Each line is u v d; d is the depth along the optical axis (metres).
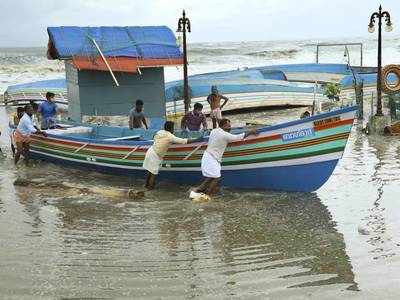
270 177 10.90
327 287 6.54
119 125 17.05
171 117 21.52
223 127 10.61
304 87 25.70
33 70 53.59
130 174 12.55
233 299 6.27
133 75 17.61
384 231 8.41
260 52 79.44
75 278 6.90
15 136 14.38
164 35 18.23
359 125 19.08
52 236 8.48
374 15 17.25
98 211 9.85
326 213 9.43
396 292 6.35
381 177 11.67
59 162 14.34
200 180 11.51
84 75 17.14
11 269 7.18
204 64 62.53
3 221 9.27
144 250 7.86
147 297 6.36
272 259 7.45
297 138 10.44
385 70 18.16
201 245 8.03
